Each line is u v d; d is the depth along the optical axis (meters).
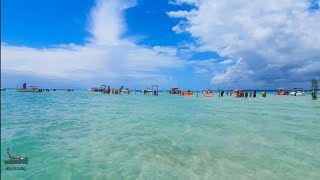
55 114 20.97
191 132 12.62
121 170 7.00
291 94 75.19
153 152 8.78
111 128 13.92
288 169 7.14
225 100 45.38
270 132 12.60
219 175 6.65
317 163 7.64
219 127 14.14
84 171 6.94
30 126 14.50
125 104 34.50
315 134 12.07
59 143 10.16
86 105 32.03
